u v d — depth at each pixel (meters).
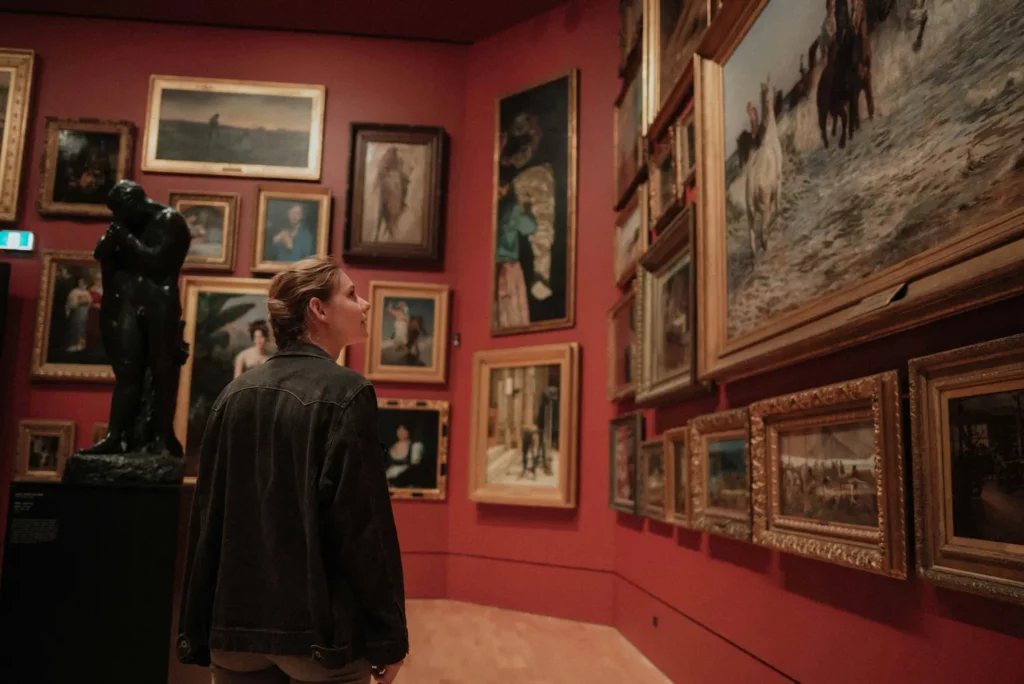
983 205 2.87
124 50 11.57
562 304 9.80
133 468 5.77
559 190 10.12
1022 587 2.51
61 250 10.93
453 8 11.05
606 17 10.04
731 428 5.20
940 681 3.04
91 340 10.81
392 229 11.23
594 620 8.96
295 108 11.53
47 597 4.96
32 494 5.07
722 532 5.21
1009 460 2.63
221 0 11.19
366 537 2.51
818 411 4.03
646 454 7.49
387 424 10.80
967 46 3.01
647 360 7.27
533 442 9.80
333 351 2.99
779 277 4.56
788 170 4.50
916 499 3.10
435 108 11.73
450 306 11.21
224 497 2.74
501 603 9.88
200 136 11.35
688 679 6.10
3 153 11.00
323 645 2.43
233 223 11.11
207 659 2.76
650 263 7.26
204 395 10.70
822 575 4.05
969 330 2.99
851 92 3.84
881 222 3.53
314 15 11.44
